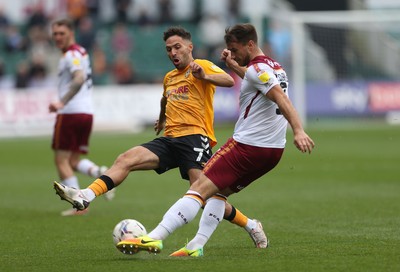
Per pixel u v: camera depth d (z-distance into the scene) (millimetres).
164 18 126250
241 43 28406
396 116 116000
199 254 29016
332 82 114438
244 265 26406
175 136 31594
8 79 114562
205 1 132625
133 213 44000
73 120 45000
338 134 101938
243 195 51281
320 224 38219
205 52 119438
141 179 62844
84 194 29156
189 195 28141
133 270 25844
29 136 105438
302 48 114688
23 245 33000
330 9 139500
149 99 111688
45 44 123250
